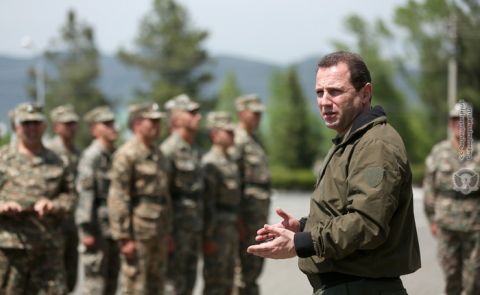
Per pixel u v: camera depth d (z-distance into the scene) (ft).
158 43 282.77
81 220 37.09
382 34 254.88
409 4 244.83
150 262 34.22
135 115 34.63
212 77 285.84
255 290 39.58
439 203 37.55
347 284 17.31
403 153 16.69
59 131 43.73
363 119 17.20
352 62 17.46
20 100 557.33
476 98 226.38
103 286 37.35
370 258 16.97
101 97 290.35
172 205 36.94
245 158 39.73
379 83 255.29
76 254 39.93
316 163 252.83
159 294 34.63
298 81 289.74
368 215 16.07
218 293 38.04
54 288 30.60
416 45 247.50
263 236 17.70
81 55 291.58
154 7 284.61
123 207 33.40
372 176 16.31
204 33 284.00
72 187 31.91
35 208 29.17
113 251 38.06
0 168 30.60
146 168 33.86
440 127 246.47
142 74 285.02
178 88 278.05
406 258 17.24
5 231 30.04
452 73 223.92
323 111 17.65
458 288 37.52
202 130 268.62
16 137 31.45
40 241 30.40
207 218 38.17
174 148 37.06
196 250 37.40
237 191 38.86
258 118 40.73
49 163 31.42
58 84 288.51
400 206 16.87
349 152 17.06
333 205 17.20
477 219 36.55
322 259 17.38
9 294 30.09
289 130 284.20
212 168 38.27
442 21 241.35
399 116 252.42
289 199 134.51
